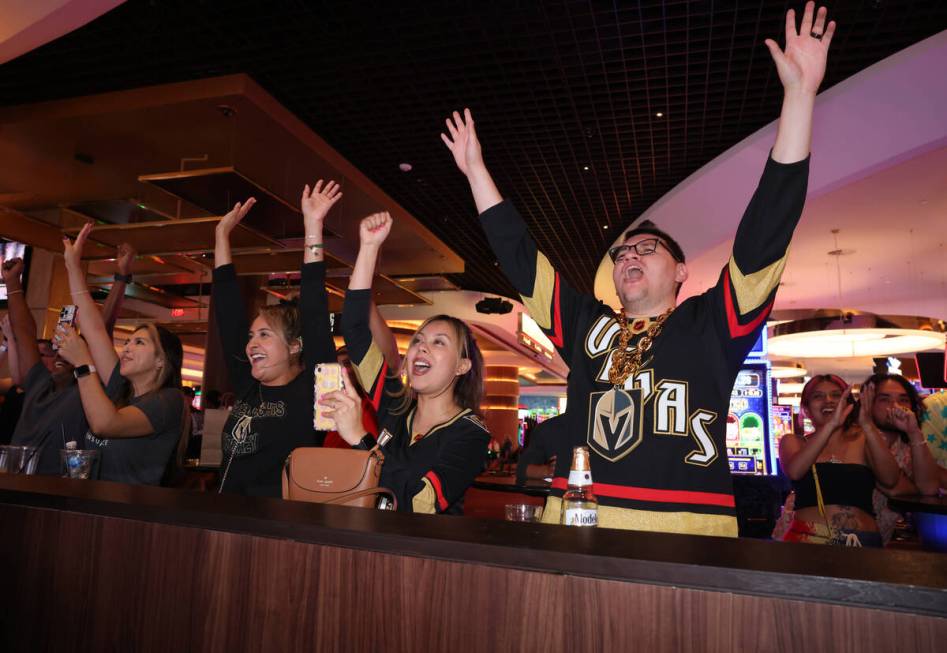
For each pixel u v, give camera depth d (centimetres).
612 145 636
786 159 134
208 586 99
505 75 514
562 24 457
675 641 71
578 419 156
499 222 170
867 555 77
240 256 666
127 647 103
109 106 507
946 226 735
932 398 368
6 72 522
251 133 542
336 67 510
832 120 500
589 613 75
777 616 68
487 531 90
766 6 425
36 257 807
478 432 179
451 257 923
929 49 434
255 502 113
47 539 113
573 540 85
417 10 445
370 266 213
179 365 246
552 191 758
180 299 1099
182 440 240
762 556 76
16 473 159
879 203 670
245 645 94
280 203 505
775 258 137
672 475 137
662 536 88
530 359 1911
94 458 184
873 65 477
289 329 221
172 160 601
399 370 235
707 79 506
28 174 641
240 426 216
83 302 247
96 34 470
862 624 65
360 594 88
